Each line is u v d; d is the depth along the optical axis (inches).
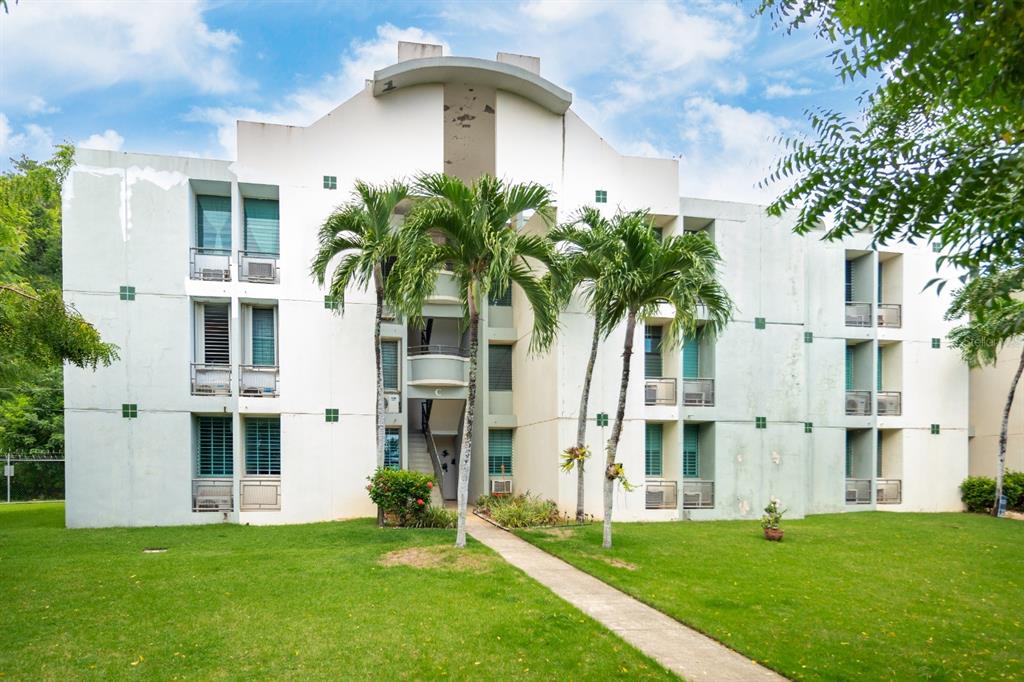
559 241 737.0
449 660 347.3
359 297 815.7
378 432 735.7
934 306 1060.5
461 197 571.8
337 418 796.6
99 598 436.5
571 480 816.3
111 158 757.3
